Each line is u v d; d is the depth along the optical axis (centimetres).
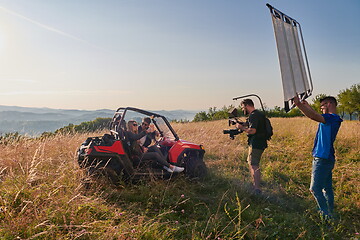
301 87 295
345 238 338
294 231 345
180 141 559
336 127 362
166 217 362
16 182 379
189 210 396
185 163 520
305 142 915
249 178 554
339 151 780
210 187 483
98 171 450
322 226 346
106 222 311
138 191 448
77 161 485
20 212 296
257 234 328
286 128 1278
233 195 446
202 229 329
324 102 385
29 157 561
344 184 522
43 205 325
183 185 485
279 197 464
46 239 267
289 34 288
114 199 414
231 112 513
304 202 443
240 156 752
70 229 287
